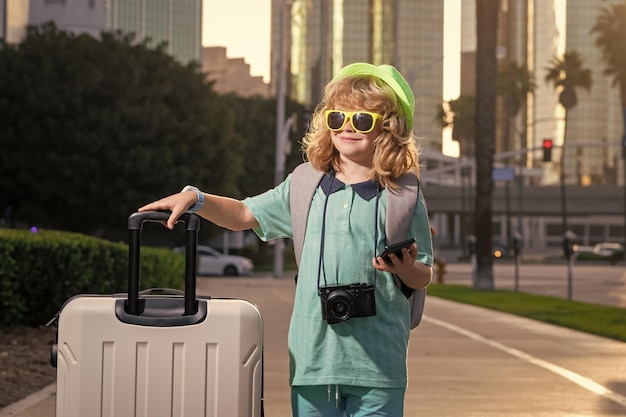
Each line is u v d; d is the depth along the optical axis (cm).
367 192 433
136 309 409
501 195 14538
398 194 433
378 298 428
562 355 1494
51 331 1642
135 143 5438
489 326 2016
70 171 5325
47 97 5353
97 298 411
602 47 11944
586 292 3978
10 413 938
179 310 412
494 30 3778
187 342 406
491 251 3700
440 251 14288
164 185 5512
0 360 1301
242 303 411
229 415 408
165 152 5481
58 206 5456
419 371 1305
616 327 1953
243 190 9238
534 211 14712
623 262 10019
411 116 445
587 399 1088
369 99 432
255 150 9344
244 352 409
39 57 5469
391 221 429
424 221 439
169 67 5825
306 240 434
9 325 1625
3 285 1560
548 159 5744
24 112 5362
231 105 9500
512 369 1330
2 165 5356
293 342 435
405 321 436
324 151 444
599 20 11956
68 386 405
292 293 3559
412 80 4916
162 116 5541
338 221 430
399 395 434
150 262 2347
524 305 2722
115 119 5366
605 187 14175
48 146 5381
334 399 430
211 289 3906
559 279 5528
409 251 409
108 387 405
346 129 432
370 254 428
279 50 5978
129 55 5656
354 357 425
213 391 407
